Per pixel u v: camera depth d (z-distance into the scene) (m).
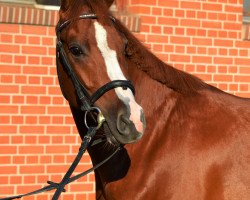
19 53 8.00
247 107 5.08
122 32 4.95
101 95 4.66
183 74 5.13
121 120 4.57
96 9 4.79
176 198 4.82
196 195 4.81
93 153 5.11
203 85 5.18
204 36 8.85
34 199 8.06
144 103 5.04
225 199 4.79
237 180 4.81
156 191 4.86
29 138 8.04
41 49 8.08
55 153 8.14
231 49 9.00
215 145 4.89
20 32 7.99
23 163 8.02
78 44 4.74
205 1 8.84
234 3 8.99
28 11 8.00
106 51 4.70
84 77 4.74
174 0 8.67
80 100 4.84
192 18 8.77
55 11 8.10
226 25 8.96
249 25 9.08
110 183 4.98
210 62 8.90
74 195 8.24
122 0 8.45
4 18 7.91
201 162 4.85
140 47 5.00
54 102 8.12
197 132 4.94
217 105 5.06
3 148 7.93
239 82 9.07
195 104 5.05
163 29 8.63
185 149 4.89
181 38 8.73
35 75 8.05
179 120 5.00
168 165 4.87
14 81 7.98
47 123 8.11
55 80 8.12
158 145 4.94
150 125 5.00
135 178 4.91
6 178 7.95
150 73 5.04
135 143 4.96
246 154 4.86
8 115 7.95
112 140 4.71
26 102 8.02
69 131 8.20
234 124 4.96
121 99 4.60
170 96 5.07
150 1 8.55
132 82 4.98
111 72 4.66
